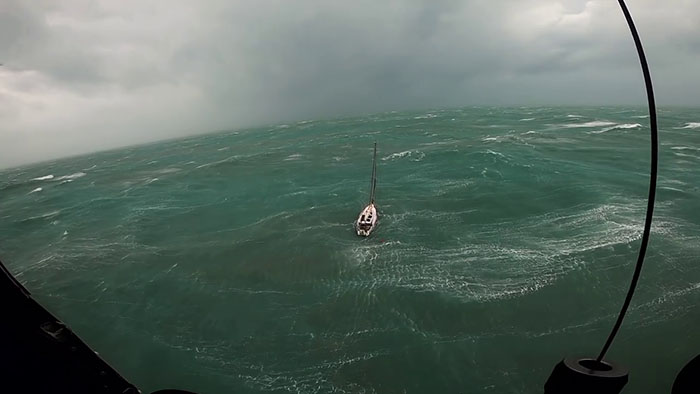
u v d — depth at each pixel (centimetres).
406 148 8294
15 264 3906
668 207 3625
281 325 2420
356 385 1909
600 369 353
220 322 2514
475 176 5284
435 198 4491
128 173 8956
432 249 3173
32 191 8200
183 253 3662
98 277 3334
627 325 2131
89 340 2438
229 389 1945
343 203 4675
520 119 13125
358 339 2223
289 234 3825
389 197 4694
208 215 4834
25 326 323
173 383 2020
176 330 2475
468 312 2339
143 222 4772
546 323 2214
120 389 379
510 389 1831
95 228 4791
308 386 1925
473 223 3659
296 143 11181
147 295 2956
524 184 4681
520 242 3147
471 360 2003
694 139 7169
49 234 4806
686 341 1980
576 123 10775
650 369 1866
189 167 8662
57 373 344
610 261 2705
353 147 9225
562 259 2800
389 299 2528
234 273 3153
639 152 6175
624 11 321
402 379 1925
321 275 2955
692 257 2672
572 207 3812
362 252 3244
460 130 10869
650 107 296
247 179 6700
